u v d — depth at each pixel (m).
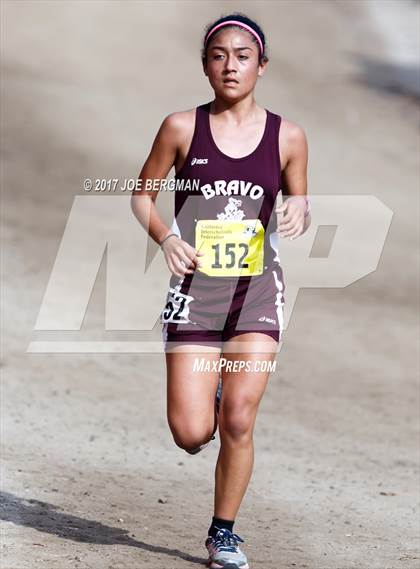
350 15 86.56
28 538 12.20
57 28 73.88
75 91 60.72
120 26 76.44
